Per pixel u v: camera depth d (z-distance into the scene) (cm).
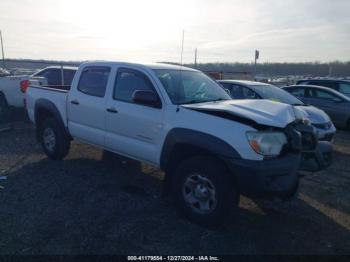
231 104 408
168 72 477
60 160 625
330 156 454
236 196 374
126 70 490
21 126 957
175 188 411
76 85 562
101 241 352
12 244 339
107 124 500
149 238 363
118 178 543
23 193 468
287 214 439
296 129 404
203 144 374
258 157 353
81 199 454
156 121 428
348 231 400
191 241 361
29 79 986
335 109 1112
